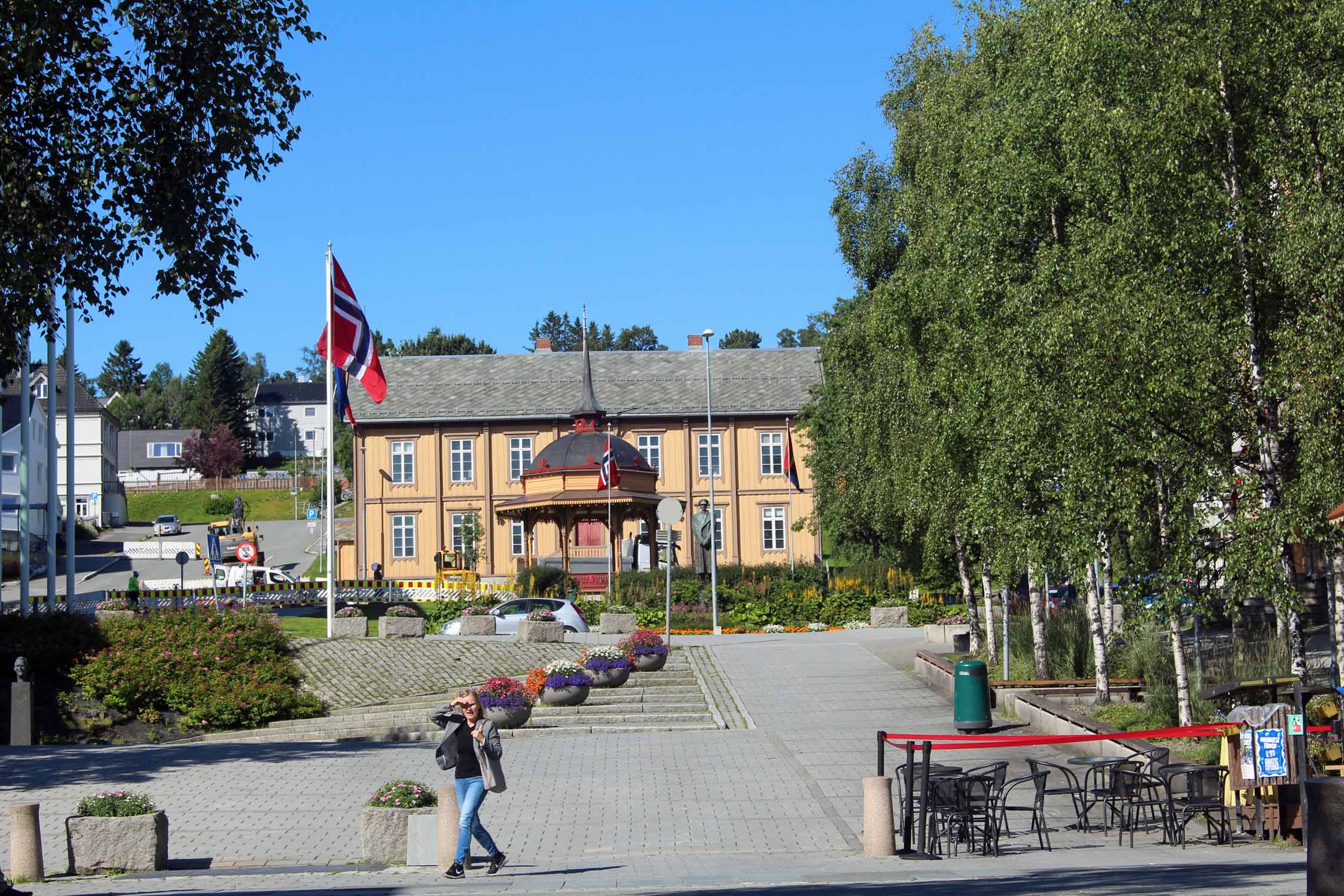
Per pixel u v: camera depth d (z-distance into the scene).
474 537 66.69
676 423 70.12
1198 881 9.83
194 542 91.19
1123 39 18.61
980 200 22.67
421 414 69.81
